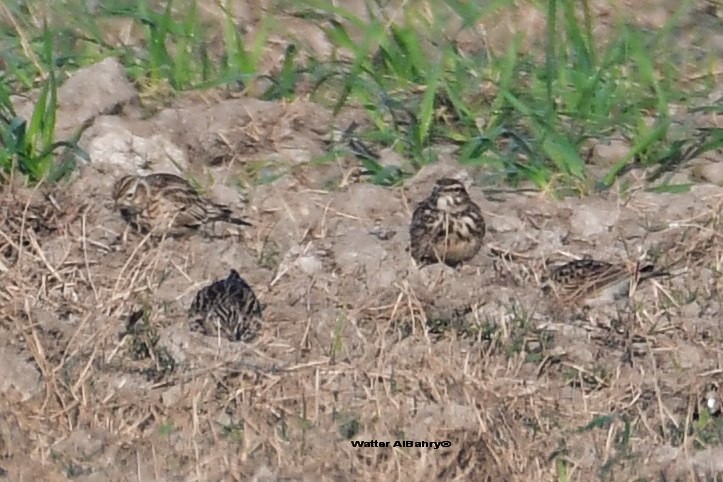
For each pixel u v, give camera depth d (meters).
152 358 19.45
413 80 26.80
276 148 25.06
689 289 21.62
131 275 20.92
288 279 21.61
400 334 20.08
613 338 20.59
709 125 26.27
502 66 26.64
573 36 27.16
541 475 17.83
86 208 23.00
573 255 22.73
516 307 21.00
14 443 18.09
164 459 17.86
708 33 29.75
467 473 17.84
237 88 26.70
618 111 26.16
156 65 26.72
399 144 25.06
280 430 18.30
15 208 22.72
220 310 20.19
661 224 23.38
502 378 19.19
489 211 23.55
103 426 18.42
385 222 23.38
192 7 27.50
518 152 24.84
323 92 26.61
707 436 18.61
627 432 18.39
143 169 24.28
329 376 19.05
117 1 29.00
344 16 27.05
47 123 23.92
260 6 29.36
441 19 28.45
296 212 23.39
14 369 19.19
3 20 28.25
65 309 20.70
